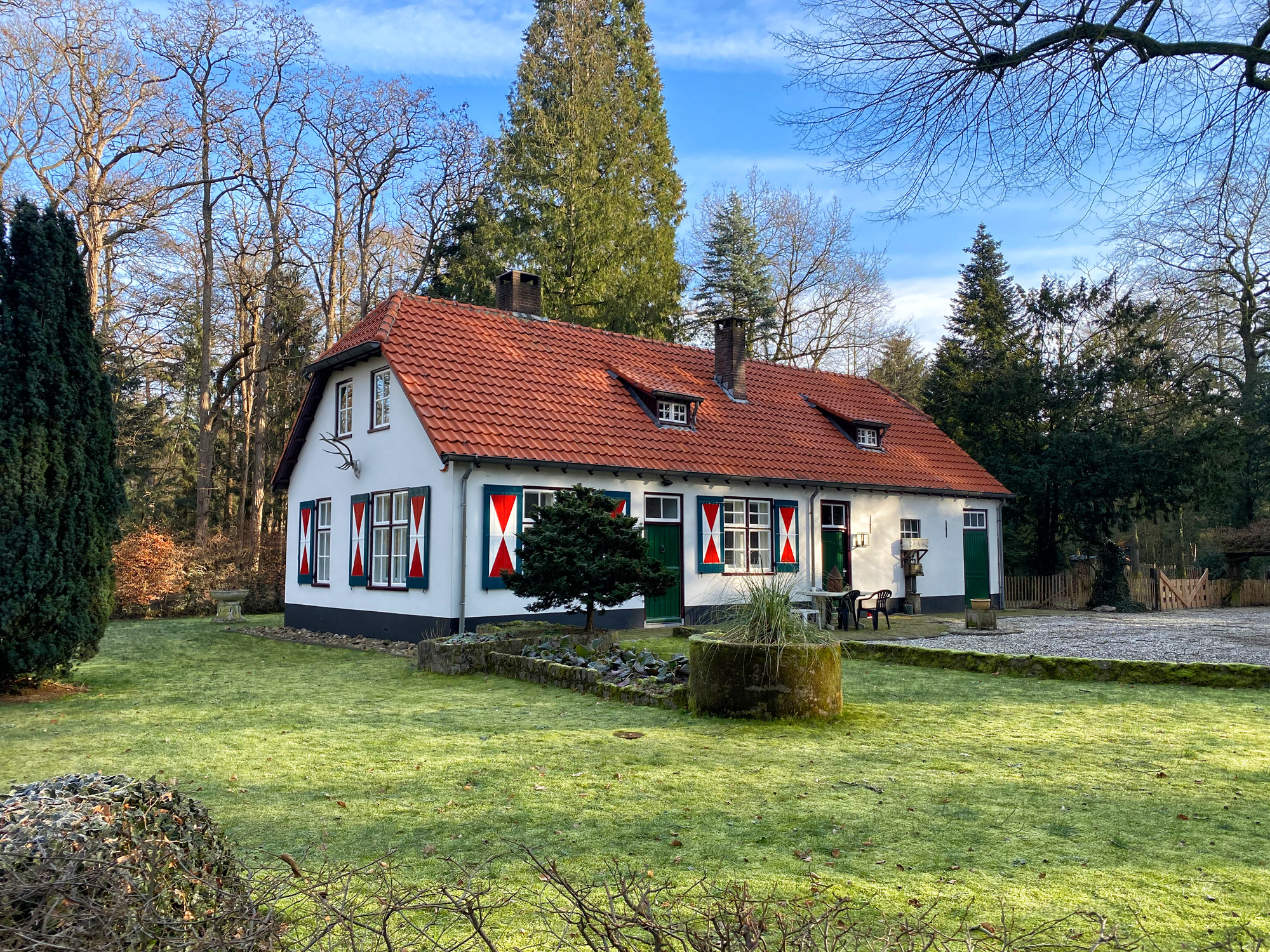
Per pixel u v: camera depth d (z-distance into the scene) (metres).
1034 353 27.77
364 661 12.83
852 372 40.12
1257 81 8.33
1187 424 26.64
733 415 19.89
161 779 5.95
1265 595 26.23
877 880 3.93
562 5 33.25
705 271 37.22
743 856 4.28
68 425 10.15
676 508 17.23
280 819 5.01
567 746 6.79
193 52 25.58
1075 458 25.11
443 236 32.62
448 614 14.06
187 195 26.78
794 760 6.24
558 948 2.90
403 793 5.53
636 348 20.36
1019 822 4.79
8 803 2.72
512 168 31.36
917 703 8.49
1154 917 3.51
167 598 23.44
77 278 10.48
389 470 15.97
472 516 14.39
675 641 13.99
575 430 16.19
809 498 19.39
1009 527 28.38
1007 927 3.09
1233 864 4.11
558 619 15.17
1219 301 26.86
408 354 15.76
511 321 18.55
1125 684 9.49
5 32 21.38
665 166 34.66
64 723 8.14
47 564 9.70
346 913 2.83
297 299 30.47
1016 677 10.07
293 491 19.92
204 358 26.89
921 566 21.59
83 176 24.28
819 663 7.72
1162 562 37.19
